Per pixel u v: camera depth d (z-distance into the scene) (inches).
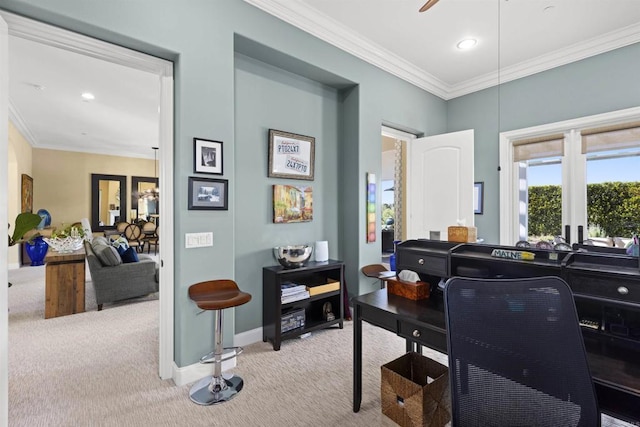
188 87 87.0
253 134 116.2
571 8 108.7
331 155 140.7
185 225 87.2
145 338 118.6
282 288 112.1
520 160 154.6
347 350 107.7
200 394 81.8
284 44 110.0
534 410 38.3
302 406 77.1
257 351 107.3
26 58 129.3
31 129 240.2
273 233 122.3
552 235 146.2
